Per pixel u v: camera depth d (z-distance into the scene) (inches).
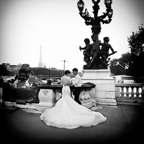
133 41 760.3
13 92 318.7
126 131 177.3
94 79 378.9
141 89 395.5
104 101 364.5
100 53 391.2
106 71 383.2
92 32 407.5
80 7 386.9
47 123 199.2
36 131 175.0
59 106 219.3
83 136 161.6
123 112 280.7
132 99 397.1
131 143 144.6
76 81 275.4
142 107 331.6
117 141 149.4
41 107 277.9
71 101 220.4
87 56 406.0
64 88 226.5
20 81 416.8
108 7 376.2
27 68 422.9
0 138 155.4
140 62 717.9
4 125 196.4
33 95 296.5
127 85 402.6
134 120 225.0
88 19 401.7
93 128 187.0
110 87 364.8
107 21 395.5
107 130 180.2
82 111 215.9
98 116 217.2
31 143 143.9
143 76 717.3
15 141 148.0
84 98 304.0
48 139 153.3
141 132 173.9
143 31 749.9
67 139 153.7
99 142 147.0
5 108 302.8
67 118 199.2
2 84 337.7
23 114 257.0
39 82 423.5
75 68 268.5
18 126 194.1
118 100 407.8
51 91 276.5
